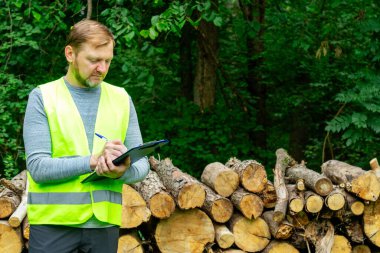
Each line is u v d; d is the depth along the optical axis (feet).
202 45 25.94
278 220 13.01
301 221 13.43
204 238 12.90
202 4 20.18
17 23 21.26
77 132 7.80
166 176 13.38
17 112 21.42
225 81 29.27
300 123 29.30
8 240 11.87
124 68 21.88
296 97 26.66
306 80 27.96
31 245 7.81
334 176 14.14
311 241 13.35
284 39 25.63
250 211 12.99
